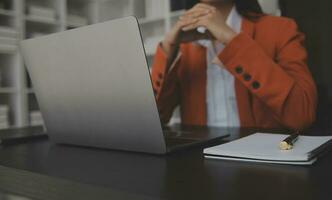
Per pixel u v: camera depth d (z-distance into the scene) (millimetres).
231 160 537
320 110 1190
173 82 1285
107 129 634
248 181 419
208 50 1285
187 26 1123
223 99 1289
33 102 2543
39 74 707
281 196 359
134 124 589
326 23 1195
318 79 1215
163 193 382
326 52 1199
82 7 3107
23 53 721
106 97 602
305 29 1237
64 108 693
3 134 915
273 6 1371
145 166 522
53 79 679
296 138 616
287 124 970
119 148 645
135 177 458
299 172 454
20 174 523
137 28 508
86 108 647
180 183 420
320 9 1205
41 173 499
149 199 373
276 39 1200
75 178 464
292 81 955
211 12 1062
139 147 609
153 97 544
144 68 529
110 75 575
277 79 940
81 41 587
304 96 973
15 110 2451
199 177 446
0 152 693
